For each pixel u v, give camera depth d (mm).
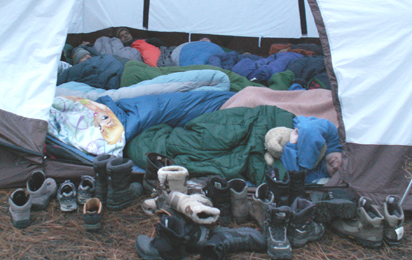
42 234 1814
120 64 3520
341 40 2234
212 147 2350
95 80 3377
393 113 2111
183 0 5152
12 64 2293
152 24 5242
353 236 1838
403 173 2098
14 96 2244
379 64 2162
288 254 1675
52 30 2369
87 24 5066
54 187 2148
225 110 2564
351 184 2115
